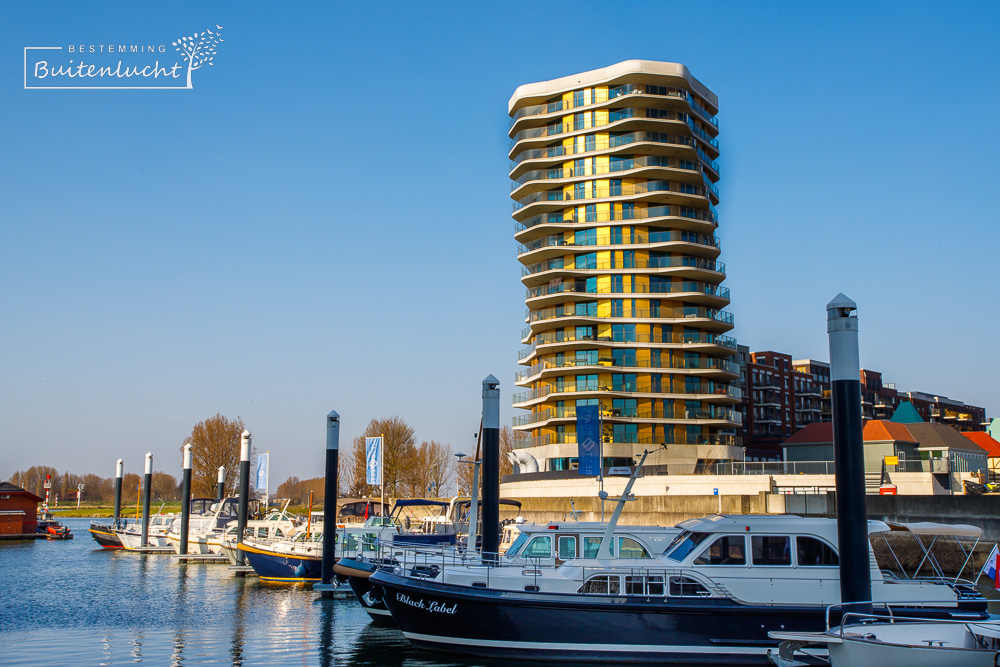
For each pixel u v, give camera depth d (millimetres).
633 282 78188
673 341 78062
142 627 29938
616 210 78875
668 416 76875
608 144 79375
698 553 22141
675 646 21438
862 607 19938
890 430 71688
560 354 79562
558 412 78750
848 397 20828
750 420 116688
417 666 22922
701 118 82062
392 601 24078
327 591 37781
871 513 43469
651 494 60062
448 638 23000
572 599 21953
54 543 80812
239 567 48969
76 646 26391
